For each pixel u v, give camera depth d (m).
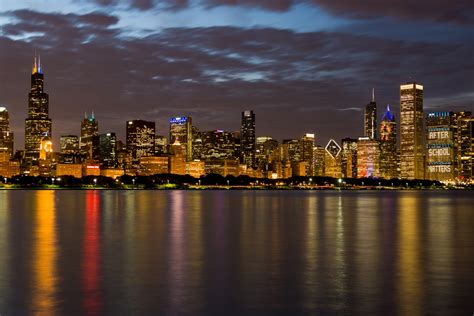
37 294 38.16
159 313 33.56
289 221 108.25
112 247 63.03
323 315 33.16
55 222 102.88
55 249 61.22
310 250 60.97
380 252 59.22
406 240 72.00
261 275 45.22
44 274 45.47
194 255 56.66
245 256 55.91
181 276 44.78
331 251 60.03
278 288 40.19
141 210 148.88
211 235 78.31
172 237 75.19
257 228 91.06
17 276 44.50
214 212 140.00
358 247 63.94
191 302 36.12
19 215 124.69
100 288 40.06
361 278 43.91
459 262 51.97
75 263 51.12
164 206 174.62
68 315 33.09
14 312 33.69
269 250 60.91
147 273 46.06
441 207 177.88
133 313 33.59
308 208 166.00
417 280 43.03
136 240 71.25
